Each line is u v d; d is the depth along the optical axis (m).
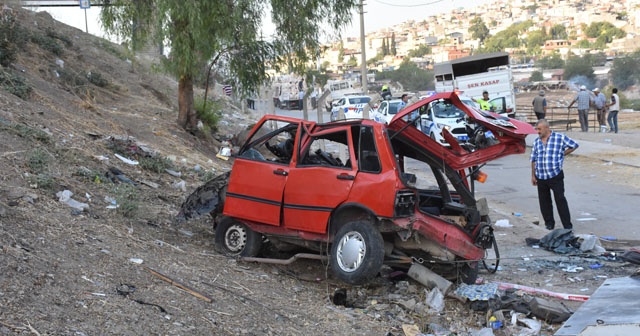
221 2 14.77
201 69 17.14
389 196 7.05
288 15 15.94
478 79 30.17
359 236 7.14
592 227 11.59
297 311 6.71
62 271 5.92
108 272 6.28
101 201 8.77
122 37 15.61
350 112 30.73
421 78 106.81
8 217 6.74
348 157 7.59
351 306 7.26
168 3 13.98
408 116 7.95
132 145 12.50
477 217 7.86
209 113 18.98
